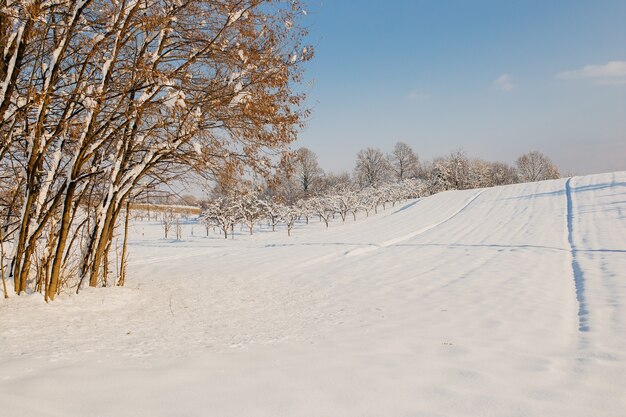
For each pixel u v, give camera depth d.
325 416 2.76
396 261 15.35
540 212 32.28
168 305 7.80
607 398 3.28
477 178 82.50
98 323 5.76
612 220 24.11
